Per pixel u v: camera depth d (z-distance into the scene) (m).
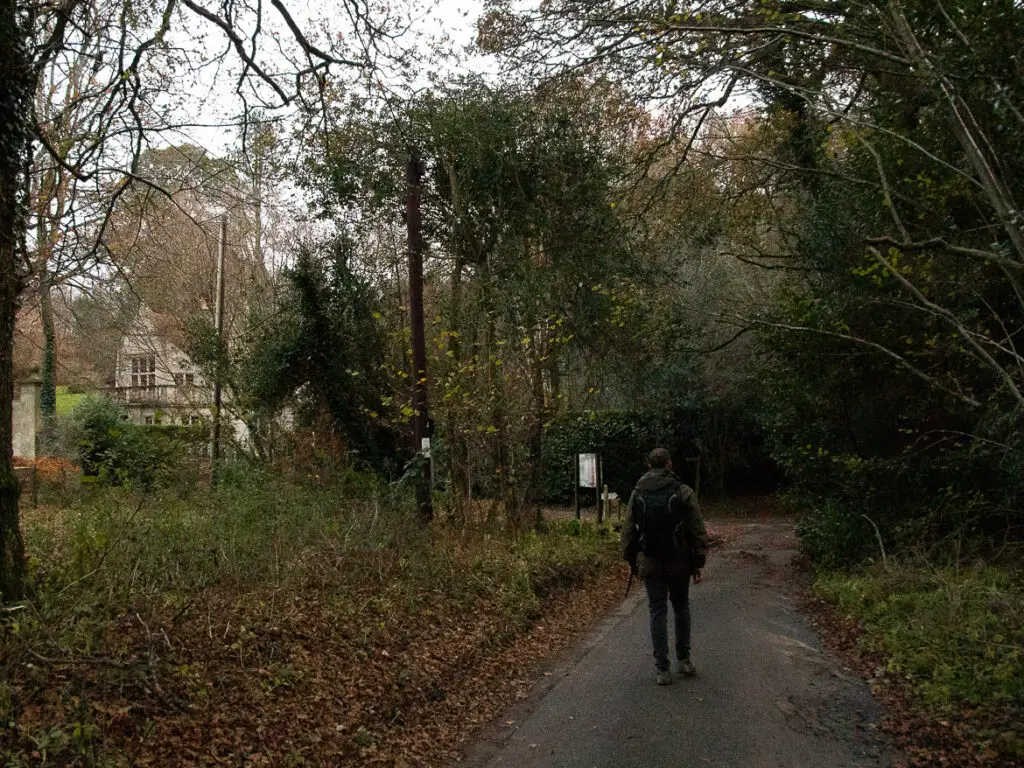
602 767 5.05
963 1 8.48
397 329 17.09
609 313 16.62
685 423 31.00
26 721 4.25
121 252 13.58
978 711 5.45
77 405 23.47
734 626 9.22
